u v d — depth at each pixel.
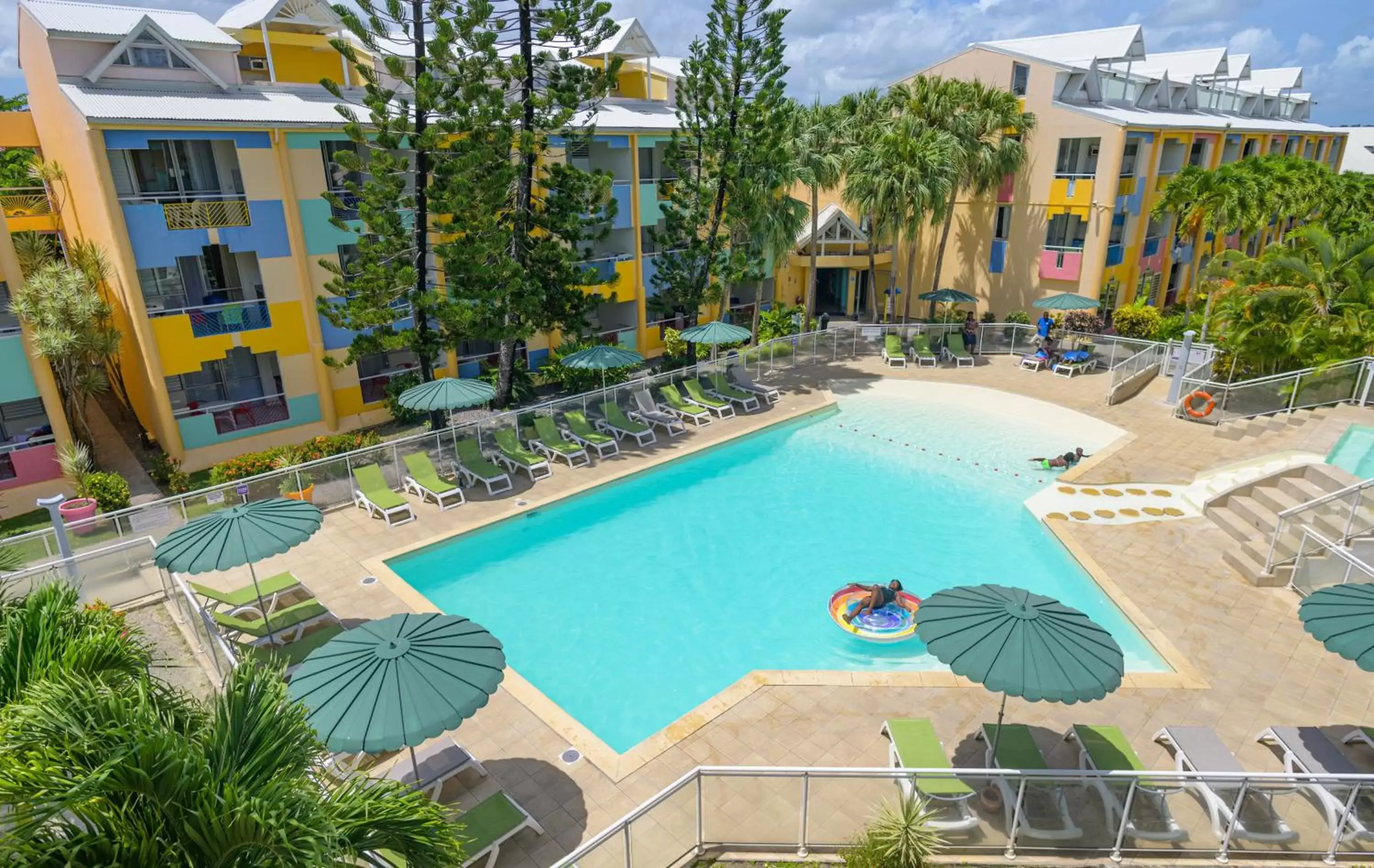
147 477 20.14
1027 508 16.73
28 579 12.15
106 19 20.27
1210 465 18.08
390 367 25.95
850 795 7.93
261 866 4.21
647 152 30.34
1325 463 15.53
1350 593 8.73
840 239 36.78
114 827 4.13
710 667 12.16
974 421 23.23
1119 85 35.25
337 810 4.97
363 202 18.00
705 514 17.47
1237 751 9.48
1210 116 40.59
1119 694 10.52
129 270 18.94
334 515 16.61
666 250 28.58
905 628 12.77
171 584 13.29
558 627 13.24
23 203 23.20
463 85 18.38
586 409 21.22
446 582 14.72
